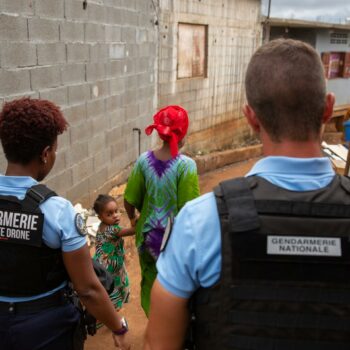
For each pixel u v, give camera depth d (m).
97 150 6.22
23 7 4.20
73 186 5.56
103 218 3.38
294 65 1.13
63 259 1.79
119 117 6.99
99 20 5.96
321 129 1.20
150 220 2.91
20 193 1.75
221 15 11.24
